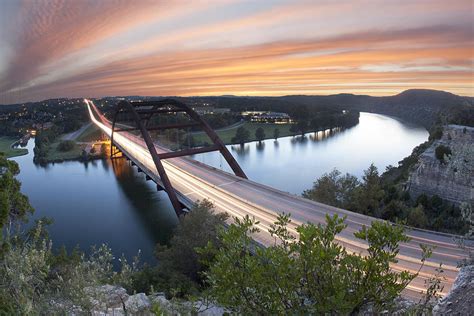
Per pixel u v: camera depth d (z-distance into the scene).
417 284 29.00
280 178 126.38
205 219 36.69
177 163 114.44
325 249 5.55
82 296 9.34
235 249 6.19
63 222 80.88
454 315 6.47
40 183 127.25
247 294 5.92
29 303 8.41
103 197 102.75
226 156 92.94
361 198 56.88
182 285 27.30
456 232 47.53
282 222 6.82
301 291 5.73
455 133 69.81
